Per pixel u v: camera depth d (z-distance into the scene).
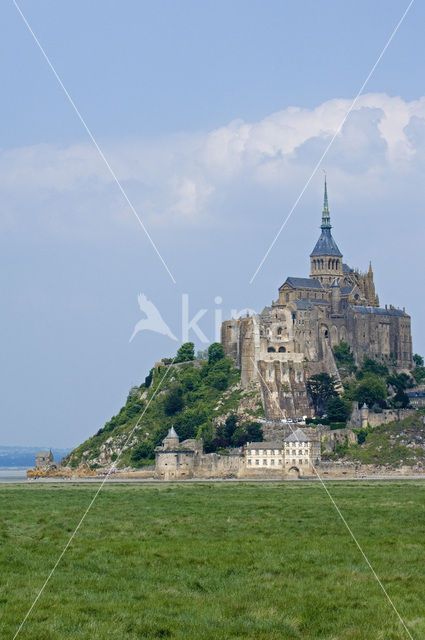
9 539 192.12
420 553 170.50
